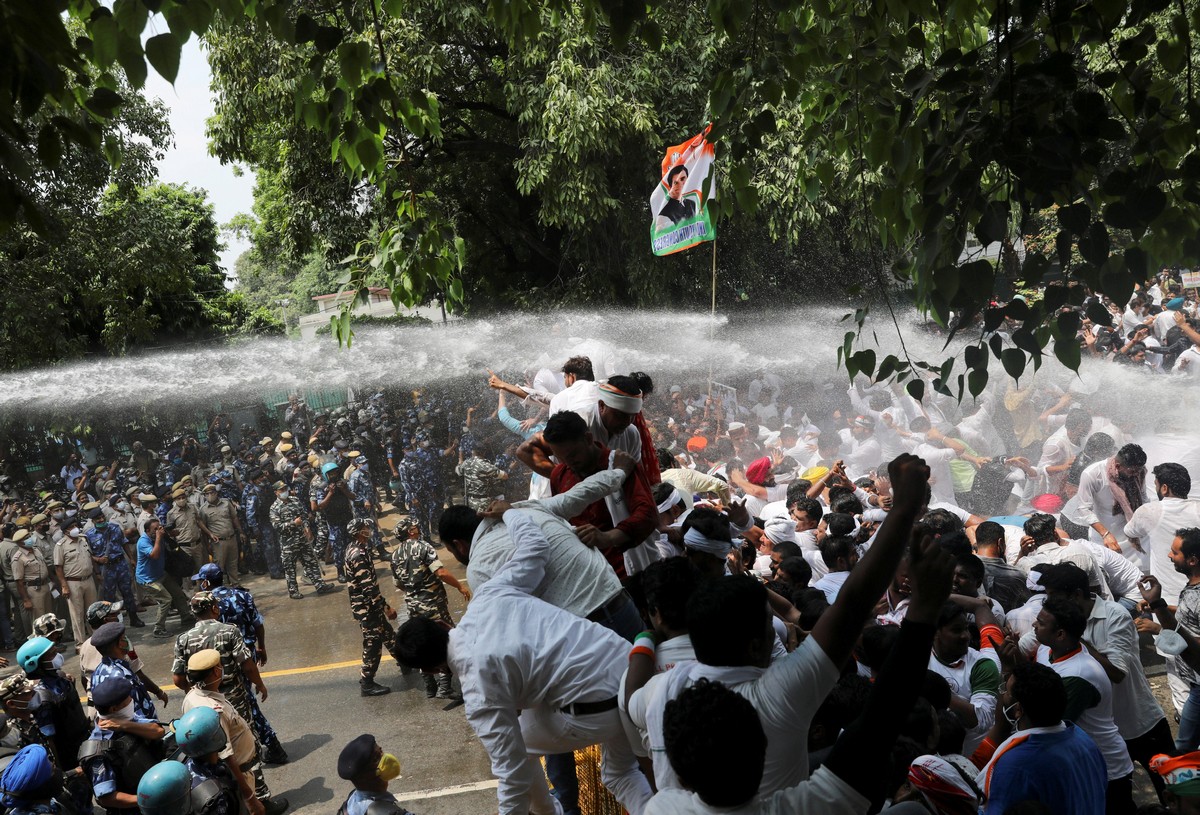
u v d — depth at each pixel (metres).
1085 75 3.94
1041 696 4.11
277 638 12.64
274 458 19.83
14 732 6.25
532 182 18.72
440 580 9.84
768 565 7.58
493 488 15.04
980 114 3.78
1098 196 3.56
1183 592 5.88
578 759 5.00
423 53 18.53
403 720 9.23
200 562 15.73
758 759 2.18
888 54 4.84
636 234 20.36
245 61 18.94
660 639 3.61
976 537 7.06
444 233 5.84
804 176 5.61
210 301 40.12
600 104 17.78
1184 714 6.02
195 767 5.75
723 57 5.68
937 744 3.99
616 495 4.64
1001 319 3.51
